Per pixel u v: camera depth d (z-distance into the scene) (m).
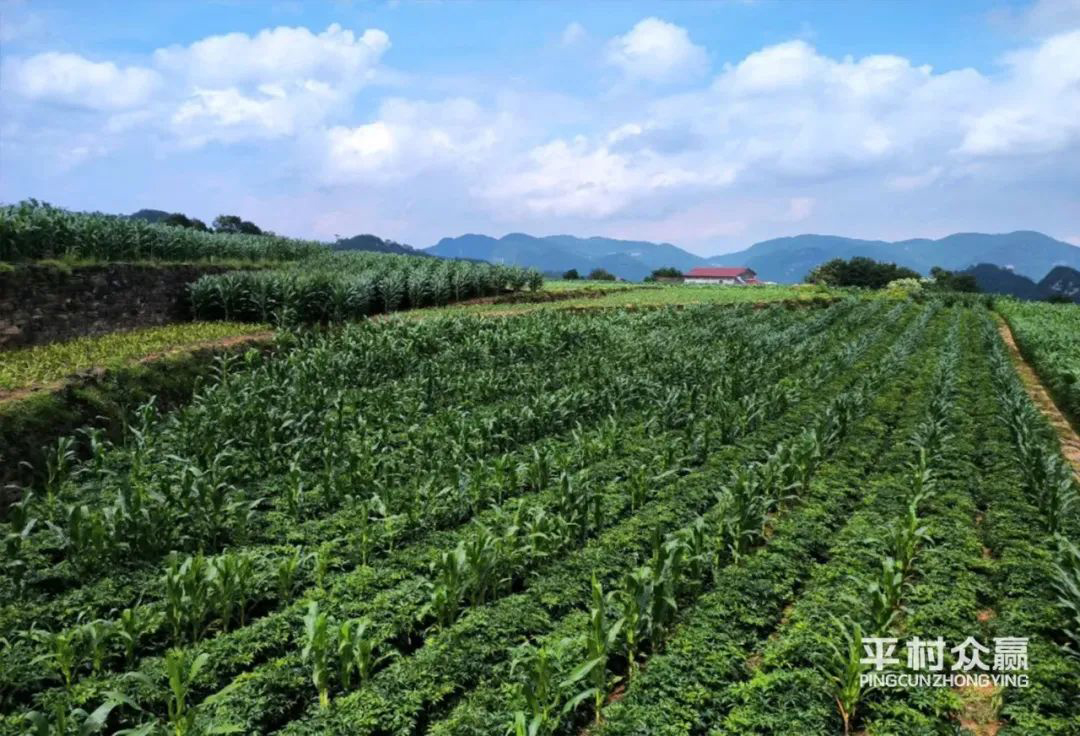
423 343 26.45
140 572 10.94
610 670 9.26
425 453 16.05
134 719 8.10
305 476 15.12
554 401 19.56
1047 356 29.95
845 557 11.65
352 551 11.95
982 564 11.59
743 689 8.29
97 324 25.33
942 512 13.67
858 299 54.78
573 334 29.86
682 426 19.86
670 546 10.11
